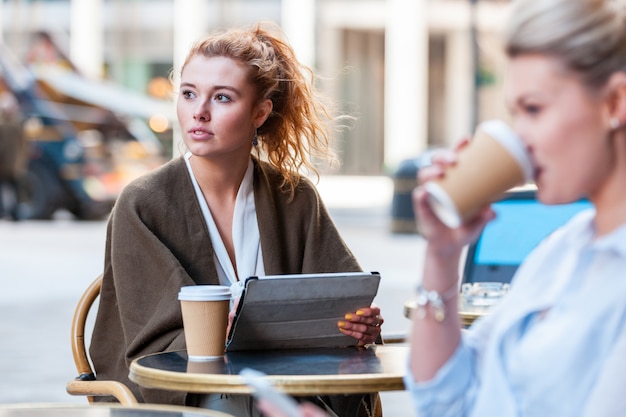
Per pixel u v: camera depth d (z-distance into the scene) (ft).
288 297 11.04
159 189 12.96
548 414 6.89
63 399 24.11
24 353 29.60
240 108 12.85
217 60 12.83
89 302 13.23
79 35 111.96
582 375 6.76
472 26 86.07
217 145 12.77
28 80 67.15
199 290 10.72
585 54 6.52
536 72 6.63
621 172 6.72
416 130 116.98
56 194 68.33
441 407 7.54
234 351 11.28
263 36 13.53
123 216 12.75
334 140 14.24
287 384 9.38
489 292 14.32
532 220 16.20
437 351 7.52
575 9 6.56
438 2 115.24
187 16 113.80
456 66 114.32
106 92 68.80
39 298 39.60
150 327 12.23
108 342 13.07
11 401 23.84
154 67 114.21
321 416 6.73
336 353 11.14
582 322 6.77
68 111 67.87
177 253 12.85
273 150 13.74
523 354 7.01
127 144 68.44
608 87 6.57
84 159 68.08
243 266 13.12
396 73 116.57
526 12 6.67
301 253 13.52
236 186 13.25
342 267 13.53
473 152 6.52
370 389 9.43
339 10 115.55
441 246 7.01
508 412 7.06
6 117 67.00
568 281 6.97
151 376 9.97
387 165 117.60
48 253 54.19
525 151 6.51
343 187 111.65
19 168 67.46
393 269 47.03
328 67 115.44
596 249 6.81
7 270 47.47
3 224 69.62
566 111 6.59
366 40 116.98
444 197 6.50
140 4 114.11
